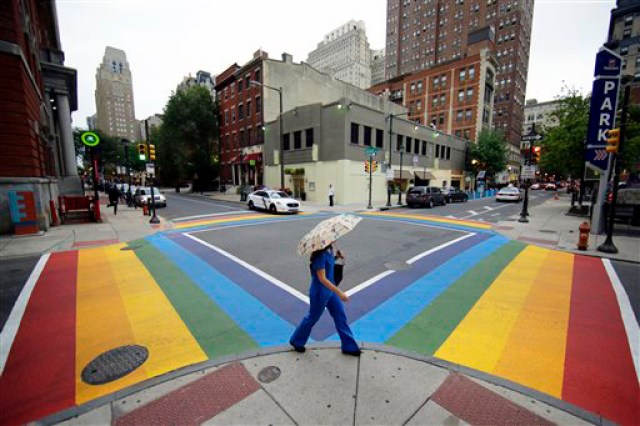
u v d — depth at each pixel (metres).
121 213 17.47
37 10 20.05
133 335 3.82
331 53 151.75
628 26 40.00
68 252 8.21
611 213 8.20
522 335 3.84
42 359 3.29
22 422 2.38
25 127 10.53
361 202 24.80
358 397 2.60
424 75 51.06
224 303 4.84
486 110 47.69
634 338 3.78
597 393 2.74
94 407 2.52
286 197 18.27
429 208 21.56
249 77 32.09
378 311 4.54
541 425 2.34
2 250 8.29
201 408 2.49
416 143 31.61
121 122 134.50
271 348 3.37
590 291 5.43
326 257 3.02
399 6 82.69
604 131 10.48
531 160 15.00
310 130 25.41
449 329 3.98
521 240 9.91
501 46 64.38
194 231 11.38
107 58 131.62
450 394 2.66
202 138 39.44
